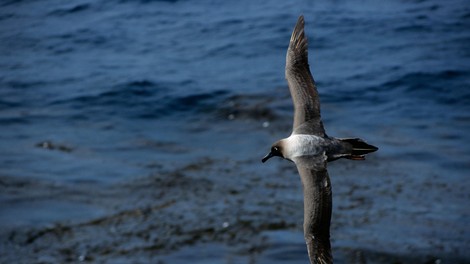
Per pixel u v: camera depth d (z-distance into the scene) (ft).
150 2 122.21
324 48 99.30
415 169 66.59
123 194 64.28
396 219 58.85
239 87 86.84
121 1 123.65
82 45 105.91
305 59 32.50
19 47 106.83
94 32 110.42
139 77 91.45
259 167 67.97
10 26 115.34
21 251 57.00
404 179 64.85
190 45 103.24
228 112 80.84
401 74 87.81
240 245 55.93
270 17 112.68
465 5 112.06
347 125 76.54
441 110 79.10
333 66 92.84
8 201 63.46
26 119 81.87
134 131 78.23
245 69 93.15
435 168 66.69
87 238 58.08
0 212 61.87
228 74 91.56
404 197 61.93
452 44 97.04
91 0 124.98
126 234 58.18
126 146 74.38
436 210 60.03
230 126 77.87
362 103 81.71
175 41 105.09
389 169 66.64
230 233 57.41
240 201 61.87
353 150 29.58
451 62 90.63
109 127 79.41
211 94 85.25
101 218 60.75
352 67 91.86
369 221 58.75
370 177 65.41
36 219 60.90
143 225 59.26
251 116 79.30
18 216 61.31
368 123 76.74
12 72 96.73
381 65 91.66
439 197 61.93
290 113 78.95
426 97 82.17
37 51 104.88
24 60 101.60
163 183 65.77
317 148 29.40
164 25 112.16
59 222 60.39
